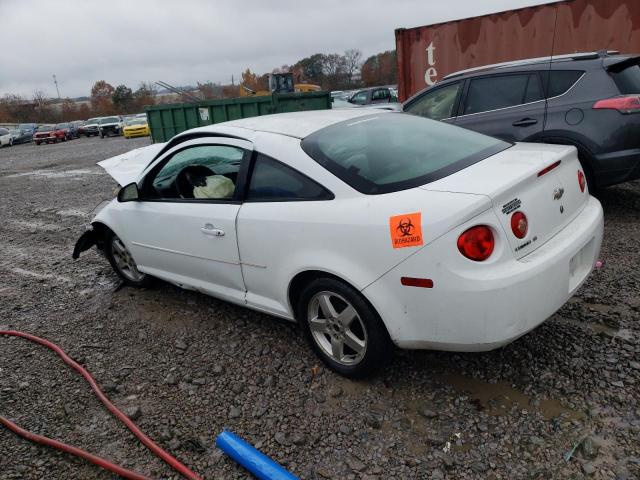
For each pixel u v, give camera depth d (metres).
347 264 2.70
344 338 2.95
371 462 2.45
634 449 2.33
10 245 6.89
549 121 5.22
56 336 3.99
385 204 2.59
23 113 75.44
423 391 2.88
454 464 2.38
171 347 3.66
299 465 2.48
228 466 2.52
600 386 2.74
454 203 2.41
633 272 4.01
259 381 3.15
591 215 2.96
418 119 3.59
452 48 8.68
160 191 4.04
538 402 2.69
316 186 2.89
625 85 4.93
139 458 2.62
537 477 2.26
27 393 3.25
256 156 3.21
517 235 2.45
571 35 7.65
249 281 3.34
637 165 4.88
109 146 25.44
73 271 5.48
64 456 2.68
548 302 2.50
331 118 3.46
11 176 15.68
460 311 2.41
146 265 4.30
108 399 3.12
